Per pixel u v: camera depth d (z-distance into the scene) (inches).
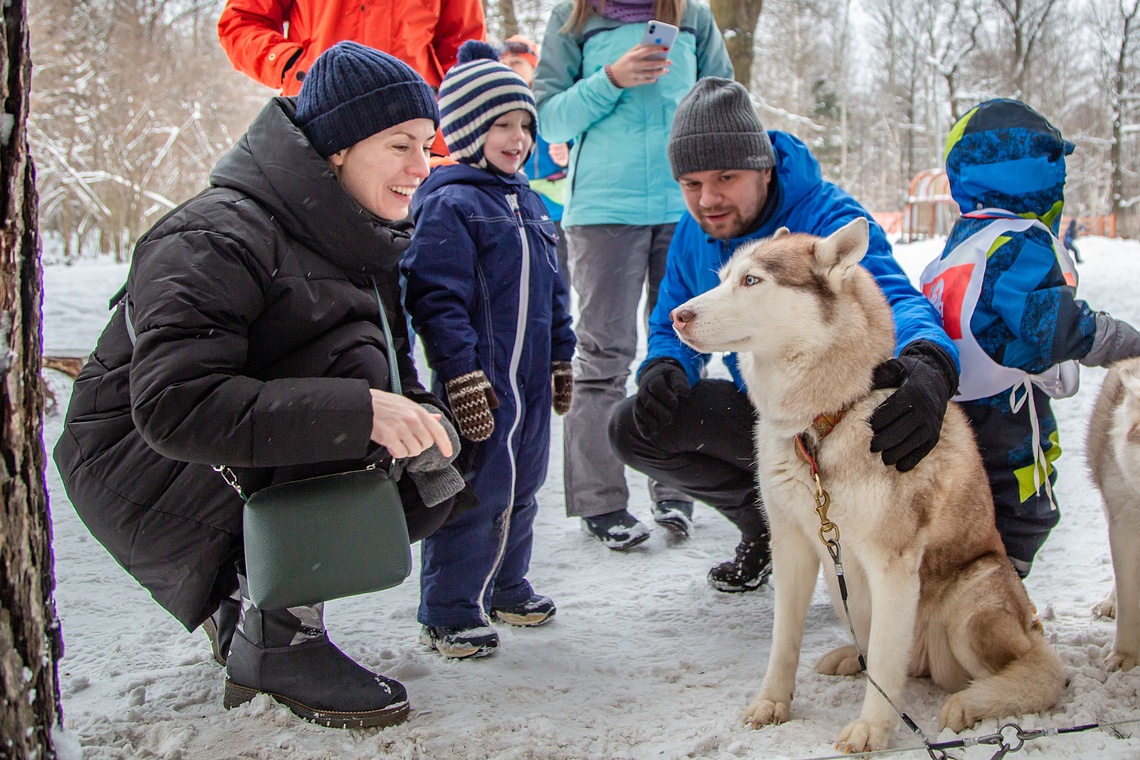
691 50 164.4
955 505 93.1
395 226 100.7
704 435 121.3
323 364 87.5
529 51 236.4
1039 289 109.3
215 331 79.7
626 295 155.2
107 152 726.5
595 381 154.8
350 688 88.6
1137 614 98.3
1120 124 1181.7
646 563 143.6
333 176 87.4
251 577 80.3
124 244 724.7
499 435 110.4
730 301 92.6
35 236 61.6
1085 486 170.6
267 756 81.7
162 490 85.9
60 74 735.1
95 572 134.6
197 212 84.1
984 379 112.0
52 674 63.8
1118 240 695.7
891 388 90.7
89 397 87.9
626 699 96.9
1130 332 119.1
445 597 108.7
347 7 142.2
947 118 1617.9
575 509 153.8
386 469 92.0
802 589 94.0
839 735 84.9
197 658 104.3
